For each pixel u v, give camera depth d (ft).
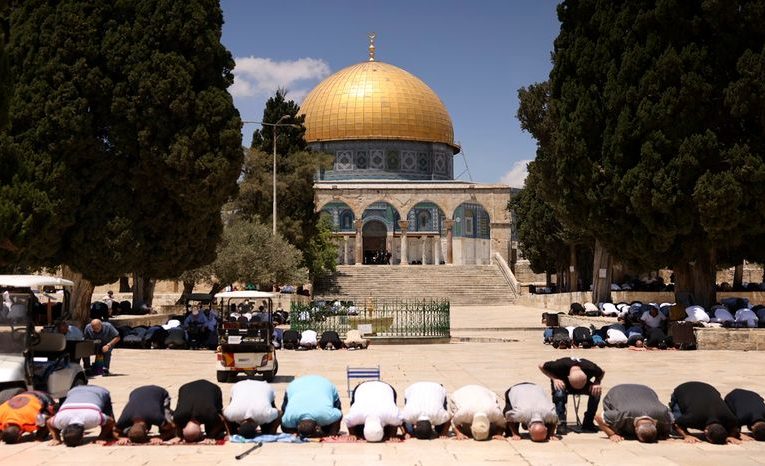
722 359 77.00
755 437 38.83
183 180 94.32
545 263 204.85
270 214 173.78
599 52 97.71
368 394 40.01
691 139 87.81
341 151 290.97
